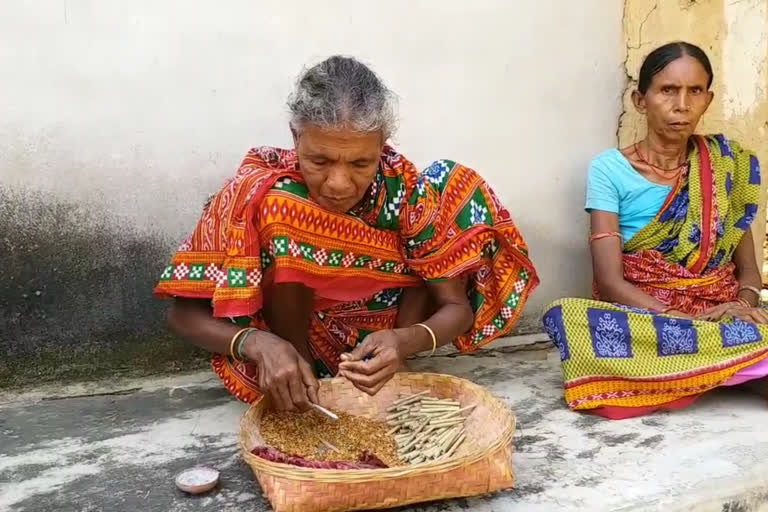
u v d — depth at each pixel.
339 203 2.00
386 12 2.74
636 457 2.00
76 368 2.56
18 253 2.44
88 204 2.49
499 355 2.96
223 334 2.06
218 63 2.57
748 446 2.06
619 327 2.33
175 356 2.67
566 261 3.18
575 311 2.37
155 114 2.53
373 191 2.17
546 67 3.02
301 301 2.25
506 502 1.75
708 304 2.72
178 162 2.58
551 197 3.11
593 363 2.32
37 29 2.36
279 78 2.65
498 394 2.52
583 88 3.09
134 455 2.02
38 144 2.41
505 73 2.96
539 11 2.97
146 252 2.59
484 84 2.93
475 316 2.51
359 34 2.72
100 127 2.47
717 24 3.25
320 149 1.85
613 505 1.75
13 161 2.39
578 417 2.30
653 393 2.30
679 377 2.27
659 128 2.72
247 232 2.05
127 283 2.58
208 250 2.12
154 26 2.48
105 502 1.76
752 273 2.86
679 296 2.70
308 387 1.91
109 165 2.50
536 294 3.14
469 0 2.85
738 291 2.83
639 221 2.81
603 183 2.81
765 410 2.34
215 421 2.26
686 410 2.34
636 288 2.68
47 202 2.45
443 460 1.61
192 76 2.55
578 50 3.06
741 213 2.79
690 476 1.89
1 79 2.35
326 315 2.38
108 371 2.60
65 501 1.77
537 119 3.04
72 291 2.52
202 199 2.62
